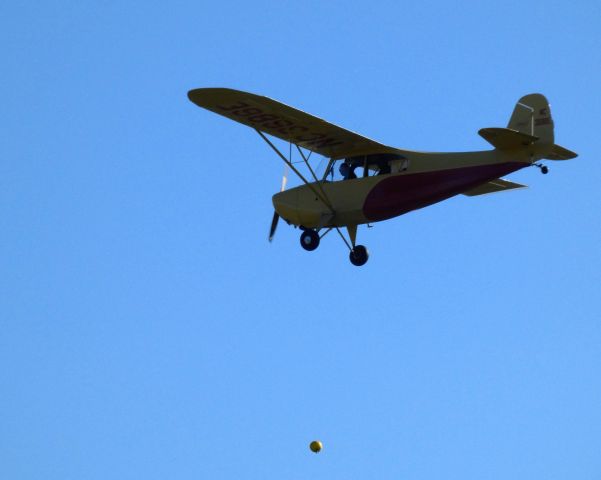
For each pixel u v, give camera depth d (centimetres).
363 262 6906
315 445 5775
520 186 7738
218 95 6034
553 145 6334
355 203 6719
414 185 6575
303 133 6594
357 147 6769
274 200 7044
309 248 6912
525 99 6469
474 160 6462
